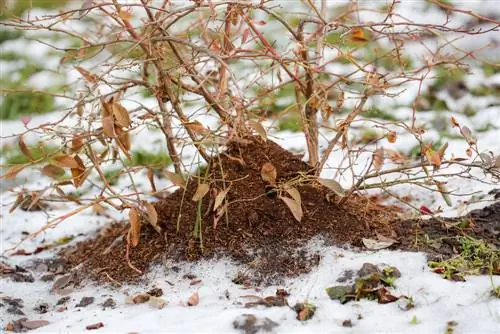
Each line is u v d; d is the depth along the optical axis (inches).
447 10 189.6
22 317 148.9
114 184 238.2
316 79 166.7
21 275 172.9
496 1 355.6
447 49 304.3
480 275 143.4
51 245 197.9
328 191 168.1
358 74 286.8
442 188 160.4
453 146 235.5
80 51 168.7
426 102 277.1
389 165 219.9
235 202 165.8
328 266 150.2
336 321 130.4
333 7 348.5
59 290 163.0
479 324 125.0
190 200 170.1
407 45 311.4
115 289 158.1
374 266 144.1
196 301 143.2
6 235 205.2
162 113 157.6
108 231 197.6
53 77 329.1
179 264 159.2
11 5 415.2
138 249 166.1
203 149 172.2
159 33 167.5
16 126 289.1
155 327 132.3
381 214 172.4
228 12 163.5
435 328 125.3
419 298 136.2
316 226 161.2
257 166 172.4
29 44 377.7
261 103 189.2
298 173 167.2
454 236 159.0
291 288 147.3
